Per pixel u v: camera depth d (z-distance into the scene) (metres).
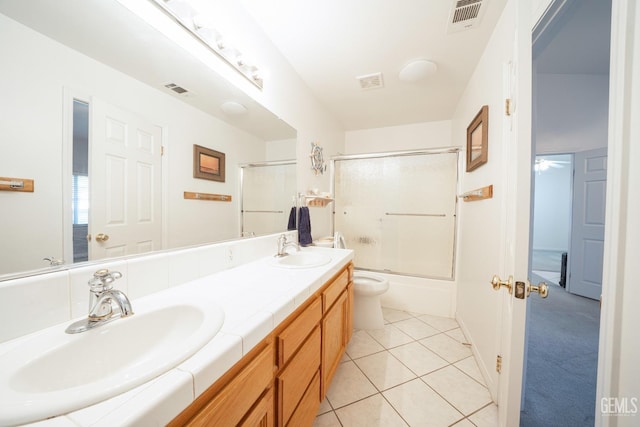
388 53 1.76
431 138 3.12
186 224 1.10
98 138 0.76
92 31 0.74
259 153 1.57
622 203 0.49
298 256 1.74
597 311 2.57
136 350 0.66
